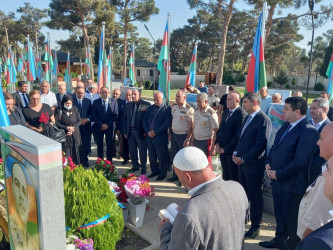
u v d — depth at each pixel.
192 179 1.77
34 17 54.69
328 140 1.99
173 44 54.22
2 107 3.23
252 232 3.84
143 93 26.97
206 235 1.59
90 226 2.99
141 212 3.95
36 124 5.34
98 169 4.61
